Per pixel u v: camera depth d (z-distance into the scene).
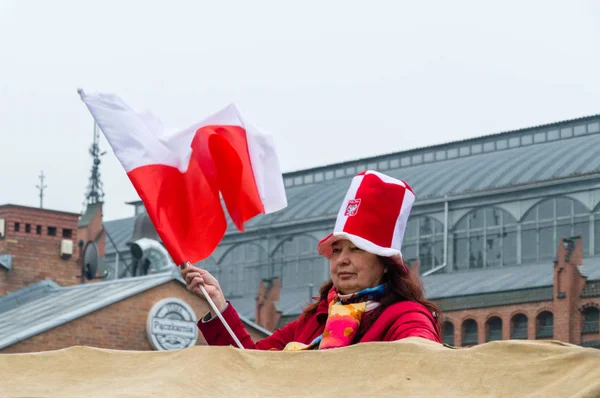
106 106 5.63
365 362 3.61
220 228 5.69
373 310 5.04
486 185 59.47
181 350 3.77
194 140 5.76
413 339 3.77
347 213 5.12
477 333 54.38
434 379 3.50
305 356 3.67
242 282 66.19
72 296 38.91
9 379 3.72
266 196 5.86
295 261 64.69
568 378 3.33
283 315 61.00
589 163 57.50
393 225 5.09
